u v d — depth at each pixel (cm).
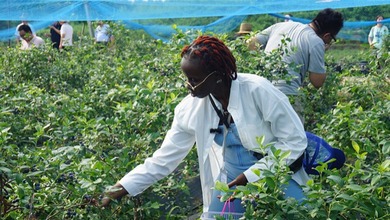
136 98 500
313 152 371
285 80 598
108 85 707
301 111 630
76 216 374
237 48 628
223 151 358
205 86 333
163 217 469
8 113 529
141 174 367
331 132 492
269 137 343
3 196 370
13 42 1459
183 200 481
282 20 1697
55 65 870
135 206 423
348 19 1698
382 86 686
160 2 1087
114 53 1038
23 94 607
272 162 333
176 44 647
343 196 301
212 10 1122
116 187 365
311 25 623
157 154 369
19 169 365
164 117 477
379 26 1380
